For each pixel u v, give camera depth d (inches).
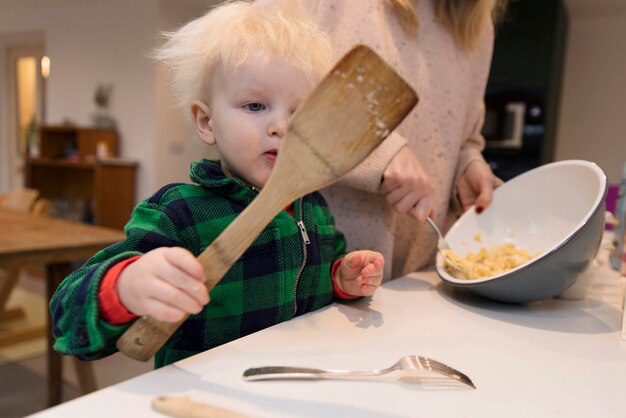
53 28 178.1
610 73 144.3
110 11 160.6
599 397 16.9
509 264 30.1
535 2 110.4
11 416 64.2
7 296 95.0
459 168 39.2
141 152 157.5
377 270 25.6
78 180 173.2
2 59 201.9
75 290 16.5
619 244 38.9
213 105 23.0
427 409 15.1
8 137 206.2
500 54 114.7
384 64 14.5
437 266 31.4
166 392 15.0
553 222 32.7
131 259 17.1
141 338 16.3
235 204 23.3
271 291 23.6
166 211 21.7
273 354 18.5
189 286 15.4
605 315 26.8
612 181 146.2
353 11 31.0
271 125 21.9
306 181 15.5
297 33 23.2
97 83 167.0
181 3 154.3
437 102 35.4
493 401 16.0
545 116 113.0
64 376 76.0
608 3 129.2
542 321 25.1
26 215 80.6
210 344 22.4
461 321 24.3
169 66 25.2
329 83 14.7
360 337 21.1
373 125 14.9
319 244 27.0
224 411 13.5
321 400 15.1
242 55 21.8
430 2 34.4
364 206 33.8
